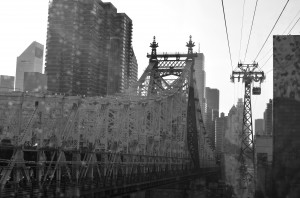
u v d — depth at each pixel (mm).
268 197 39750
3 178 33938
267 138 87250
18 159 35562
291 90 36031
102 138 55656
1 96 44281
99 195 47219
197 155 116000
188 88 114875
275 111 36156
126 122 58469
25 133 38062
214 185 110875
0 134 44656
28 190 35125
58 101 44469
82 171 46469
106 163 52031
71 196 39688
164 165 82562
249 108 88250
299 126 36125
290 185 36125
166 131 84438
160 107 76625
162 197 93438
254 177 78875
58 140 42125
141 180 63062
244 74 86375
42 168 38781
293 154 36250
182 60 121500
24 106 43812
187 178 96000
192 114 118250
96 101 52812
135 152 62562
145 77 111500
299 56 35969
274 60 36375
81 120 49844
